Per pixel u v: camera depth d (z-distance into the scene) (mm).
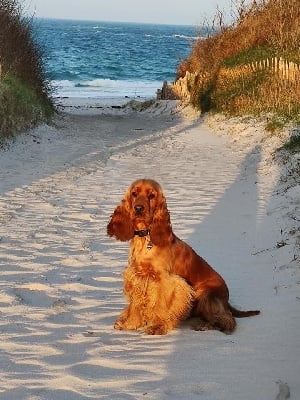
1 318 2754
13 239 3980
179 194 5281
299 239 3625
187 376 2232
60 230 4219
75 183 5859
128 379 2209
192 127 10836
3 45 10164
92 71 33125
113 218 2713
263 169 6117
